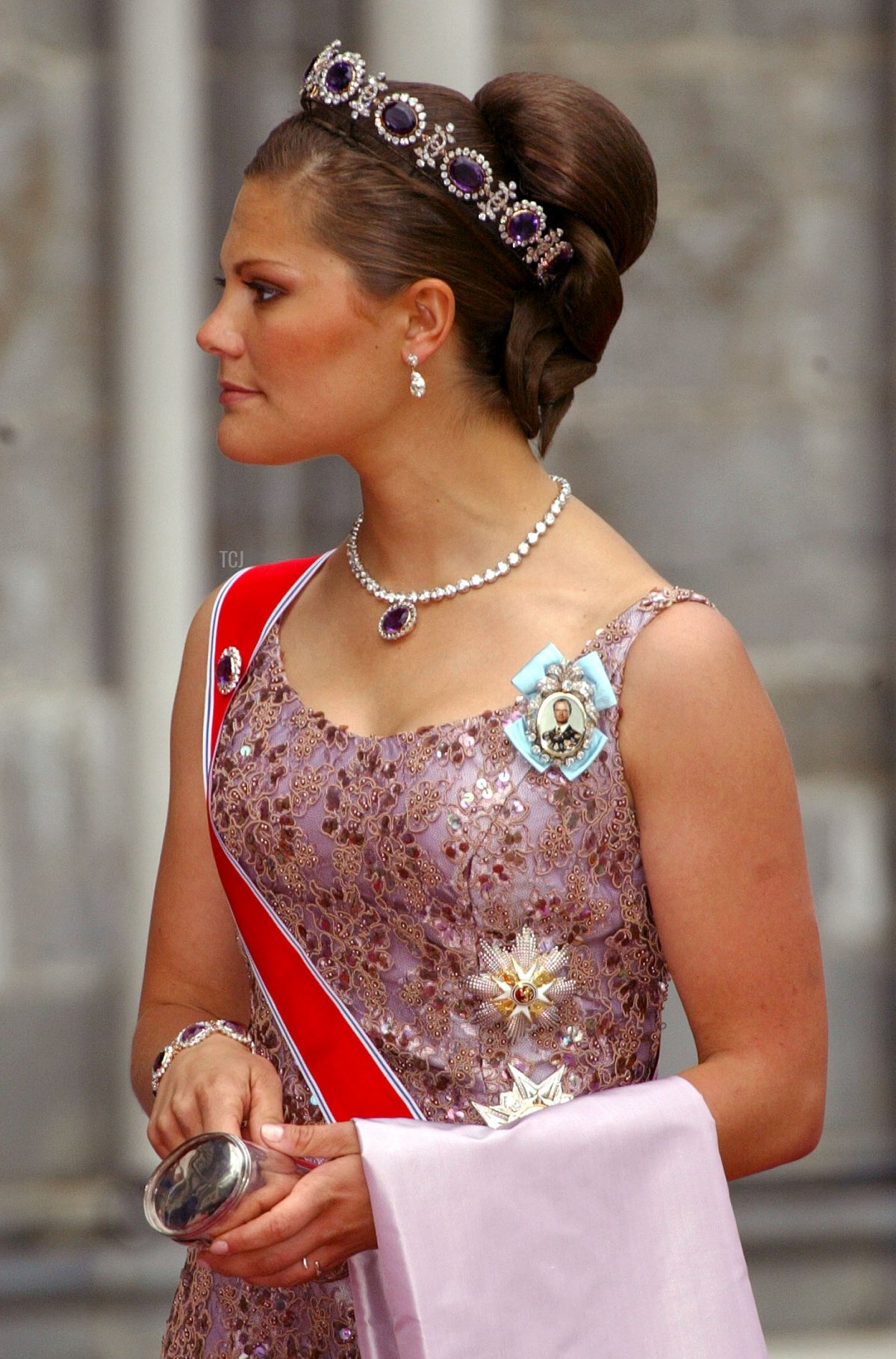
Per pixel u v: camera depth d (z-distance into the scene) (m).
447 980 5.03
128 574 13.45
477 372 5.30
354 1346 5.19
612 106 5.38
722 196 14.72
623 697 4.95
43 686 13.80
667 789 4.93
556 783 4.92
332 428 5.21
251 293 5.23
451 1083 5.05
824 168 14.84
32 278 13.63
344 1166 4.65
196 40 13.51
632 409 14.73
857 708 15.07
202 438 13.95
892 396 14.99
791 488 14.95
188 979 5.89
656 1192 4.73
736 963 4.96
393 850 4.95
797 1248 13.41
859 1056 14.94
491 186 5.20
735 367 14.82
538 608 5.14
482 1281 4.59
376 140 5.14
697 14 14.56
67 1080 13.82
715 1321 4.68
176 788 5.87
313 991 5.26
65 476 13.80
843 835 15.02
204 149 13.85
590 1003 5.05
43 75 13.55
